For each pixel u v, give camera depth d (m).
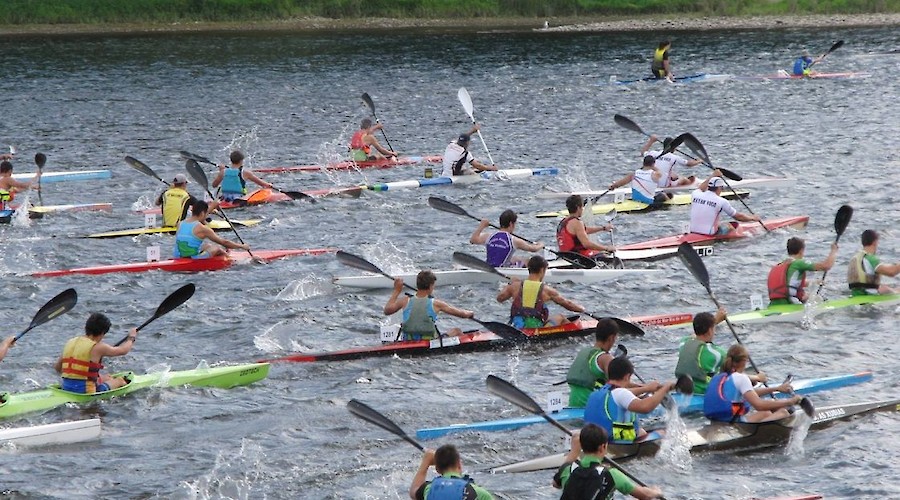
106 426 30.89
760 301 40.50
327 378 34.94
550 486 26.80
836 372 34.69
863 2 178.12
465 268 47.97
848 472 27.34
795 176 67.12
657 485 26.59
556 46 145.62
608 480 22.59
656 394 27.08
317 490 26.84
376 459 28.62
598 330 30.05
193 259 48.56
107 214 60.69
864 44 138.62
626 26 171.00
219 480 27.36
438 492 22.19
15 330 40.41
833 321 39.50
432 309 36.78
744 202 56.56
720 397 29.12
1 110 98.50
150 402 32.47
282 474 27.73
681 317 40.22
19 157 78.38
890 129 82.38
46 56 135.25
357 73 122.50
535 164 74.62
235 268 48.88
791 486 26.61
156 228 56.09
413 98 105.62
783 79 111.44
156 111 98.75
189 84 115.06
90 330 32.25
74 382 32.16
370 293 45.19
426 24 176.75
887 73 113.06
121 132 88.75
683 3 183.62
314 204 62.34
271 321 41.16
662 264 48.19
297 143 84.31
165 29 166.25
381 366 35.81
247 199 62.12
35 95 107.06
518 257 46.00
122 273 47.91
